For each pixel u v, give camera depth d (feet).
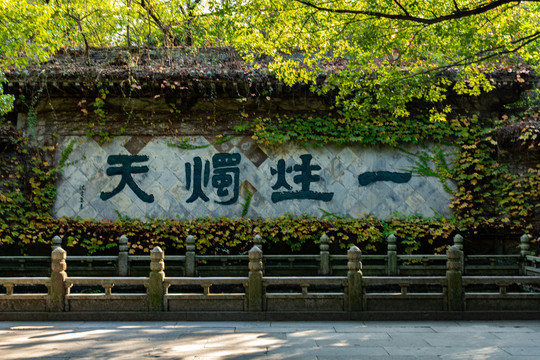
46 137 37.19
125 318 23.85
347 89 30.58
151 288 24.08
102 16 47.78
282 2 25.54
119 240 32.91
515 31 25.46
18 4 27.68
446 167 37.22
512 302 24.27
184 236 35.60
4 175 35.45
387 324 22.94
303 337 20.18
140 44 47.96
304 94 36.60
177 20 52.34
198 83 35.14
